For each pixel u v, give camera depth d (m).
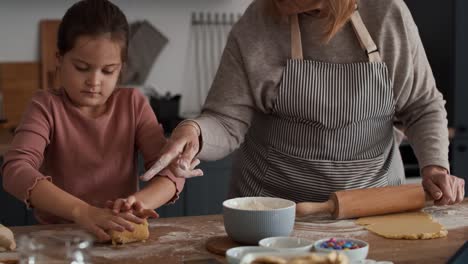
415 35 1.67
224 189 3.08
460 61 3.24
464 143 3.26
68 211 1.34
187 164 1.42
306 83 1.65
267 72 1.65
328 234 1.40
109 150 1.57
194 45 3.62
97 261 1.19
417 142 1.68
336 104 1.65
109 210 1.32
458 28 3.22
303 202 1.58
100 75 1.47
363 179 1.71
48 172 1.58
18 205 2.82
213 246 1.27
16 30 3.38
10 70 3.37
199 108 3.65
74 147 1.55
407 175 3.32
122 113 1.59
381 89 1.65
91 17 1.44
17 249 1.27
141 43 3.52
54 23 3.41
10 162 1.45
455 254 1.18
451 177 1.58
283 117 1.71
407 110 1.74
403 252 1.25
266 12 1.68
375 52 1.64
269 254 1.07
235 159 1.89
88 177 1.55
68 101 1.57
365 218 1.53
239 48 1.68
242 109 1.69
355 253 1.12
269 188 1.76
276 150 1.73
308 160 1.70
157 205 1.46
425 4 3.40
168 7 3.56
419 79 1.69
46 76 3.42
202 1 3.61
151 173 1.37
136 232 1.32
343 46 1.66
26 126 1.50
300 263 0.96
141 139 1.60
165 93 3.59
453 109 3.25
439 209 1.62
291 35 1.65
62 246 0.97
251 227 1.25
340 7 1.55
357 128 1.69
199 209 3.05
